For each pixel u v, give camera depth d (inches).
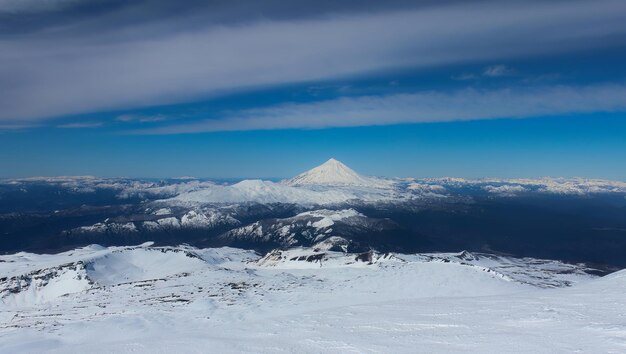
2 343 2822.3
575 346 1234.0
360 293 3855.8
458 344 1391.5
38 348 2667.3
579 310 1712.6
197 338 1811.0
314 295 3932.1
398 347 1419.8
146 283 5413.4
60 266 6250.0
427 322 1771.7
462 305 2140.7
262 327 1985.7
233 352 1514.5
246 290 4448.8
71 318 3713.1
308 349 1488.7
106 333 2945.4
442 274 4284.0
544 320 1603.1
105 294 4950.8
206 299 3914.9
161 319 3280.0
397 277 4266.7
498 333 1483.8
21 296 5654.5
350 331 1723.7
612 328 1346.0
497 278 4256.9
